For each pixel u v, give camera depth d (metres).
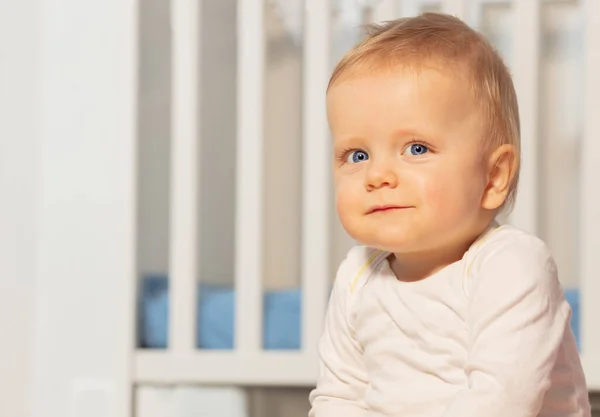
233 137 2.54
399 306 1.04
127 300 1.89
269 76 2.51
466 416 0.90
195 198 1.91
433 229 0.99
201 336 1.94
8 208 2.32
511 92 1.06
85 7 1.91
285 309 1.93
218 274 2.54
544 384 0.92
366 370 1.11
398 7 1.98
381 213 0.99
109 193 1.89
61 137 1.90
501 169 1.04
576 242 2.40
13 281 2.31
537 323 0.93
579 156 2.40
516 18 1.89
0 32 2.38
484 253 1.00
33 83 2.35
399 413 1.02
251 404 2.22
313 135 1.90
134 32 1.89
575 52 2.40
